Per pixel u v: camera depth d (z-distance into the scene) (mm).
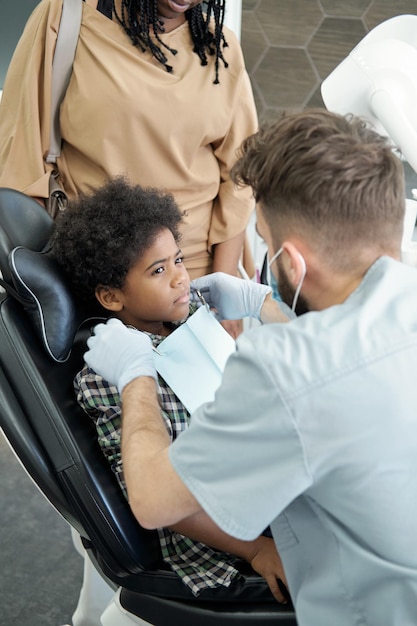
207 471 751
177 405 1129
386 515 744
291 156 766
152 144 1492
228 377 752
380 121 1438
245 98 1604
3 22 2240
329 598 818
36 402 1045
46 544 1719
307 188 754
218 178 1648
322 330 743
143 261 1146
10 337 1062
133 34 1462
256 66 2551
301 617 840
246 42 2516
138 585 1079
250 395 726
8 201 1167
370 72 1412
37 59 1438
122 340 994
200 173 1592
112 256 1127
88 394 1085
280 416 710
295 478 723
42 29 1433
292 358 722
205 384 1108
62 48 1435
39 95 1474
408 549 765
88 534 1055
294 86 2572
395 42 1408
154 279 1160
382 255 800
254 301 1300
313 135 774
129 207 1144
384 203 766
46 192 1478
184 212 1384
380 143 794
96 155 1473
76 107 1451
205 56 1534
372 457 716
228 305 1316
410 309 758
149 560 1065
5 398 1040
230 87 1562
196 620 1053
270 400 713
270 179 787
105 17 1449
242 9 2463
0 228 1112
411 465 732
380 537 760
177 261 1198
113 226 1123
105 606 1354
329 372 711
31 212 1200
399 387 713
